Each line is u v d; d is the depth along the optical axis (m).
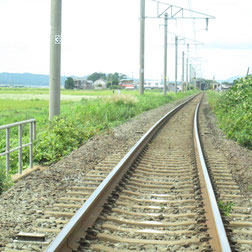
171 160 10.77
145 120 22.34
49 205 6.49
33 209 6.25
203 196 6.93
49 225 5.50
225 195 7.41
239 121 16.56
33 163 10.41
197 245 4.88
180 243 4.94
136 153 11.12
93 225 5.33
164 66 53.78
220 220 5.17
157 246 4.89
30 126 9.44
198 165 9.55
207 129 18.78
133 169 9.12
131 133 16.38
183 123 21.52
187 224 5.65
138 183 8.02
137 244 4.96
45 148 10.97
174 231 5.36
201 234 5.14
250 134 14.70
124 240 5.04
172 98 54.47
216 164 10.40
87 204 5.59
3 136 14.09
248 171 9.76
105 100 29.41
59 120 13.88
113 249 4.71
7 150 8.15
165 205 6.68
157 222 5.73
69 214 5.95
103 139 14.09
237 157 11.59
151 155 11.48
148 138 14.49
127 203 6.57
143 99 37.62
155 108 34.44
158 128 18.36
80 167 9.59
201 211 6.02
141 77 42.19
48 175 8.59
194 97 71.12
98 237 5.02
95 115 20.28
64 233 4.47
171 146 13.31
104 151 11.91
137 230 5.41
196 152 11.43
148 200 6.85
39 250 4.62
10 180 7.88
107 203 6.31
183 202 6.79
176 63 69.25
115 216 5.92
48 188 7.59
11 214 5.98
